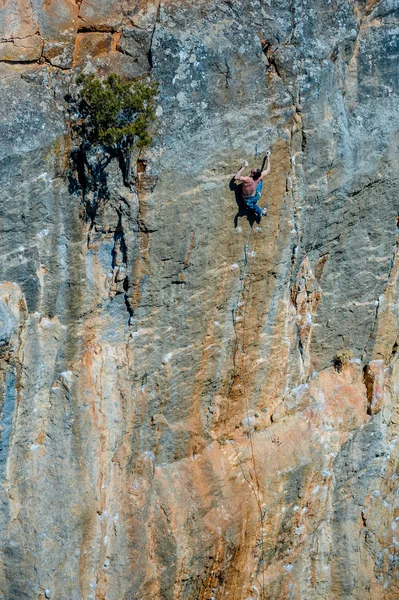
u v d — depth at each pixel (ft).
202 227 78.89
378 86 85.35
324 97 81.00
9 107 70.18
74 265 76.18
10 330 72.18
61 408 78.64
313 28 79.87
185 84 74.43
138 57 73.77
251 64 76.54
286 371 92.02
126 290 79.10
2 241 72.18
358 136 84.28
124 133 71.72
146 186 75.00
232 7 75.97
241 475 90.74
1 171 70.18
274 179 80.84
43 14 71.00
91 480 79.77
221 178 77.82
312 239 86.79
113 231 76.54
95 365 79.51
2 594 77.82
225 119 76.43
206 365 86.22
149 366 82.74
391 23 84.84
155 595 86.33
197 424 88.33
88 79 71.26
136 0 73.67
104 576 82.53
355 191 86.33
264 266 84.64
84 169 73.26
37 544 77.41
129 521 83.66
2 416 75.36
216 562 89.61
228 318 85.40
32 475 78.07
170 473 87.71
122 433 82.23
